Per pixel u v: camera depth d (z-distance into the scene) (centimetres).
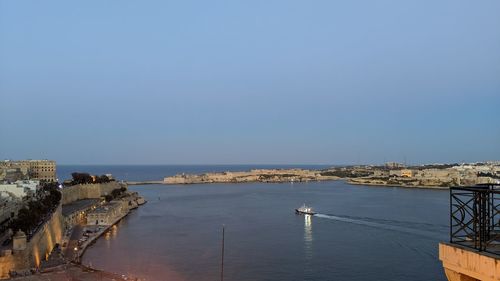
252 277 10706
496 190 1853
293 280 10431
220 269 11469
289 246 14325
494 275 1772
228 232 17200
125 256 13000
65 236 14988
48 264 10362
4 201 13338
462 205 2134
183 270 11388
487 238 2020
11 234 11044
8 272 8856
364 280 10412
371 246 14138
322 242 14938
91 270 9850
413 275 10781
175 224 19600
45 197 16300
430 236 15538
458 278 1997
